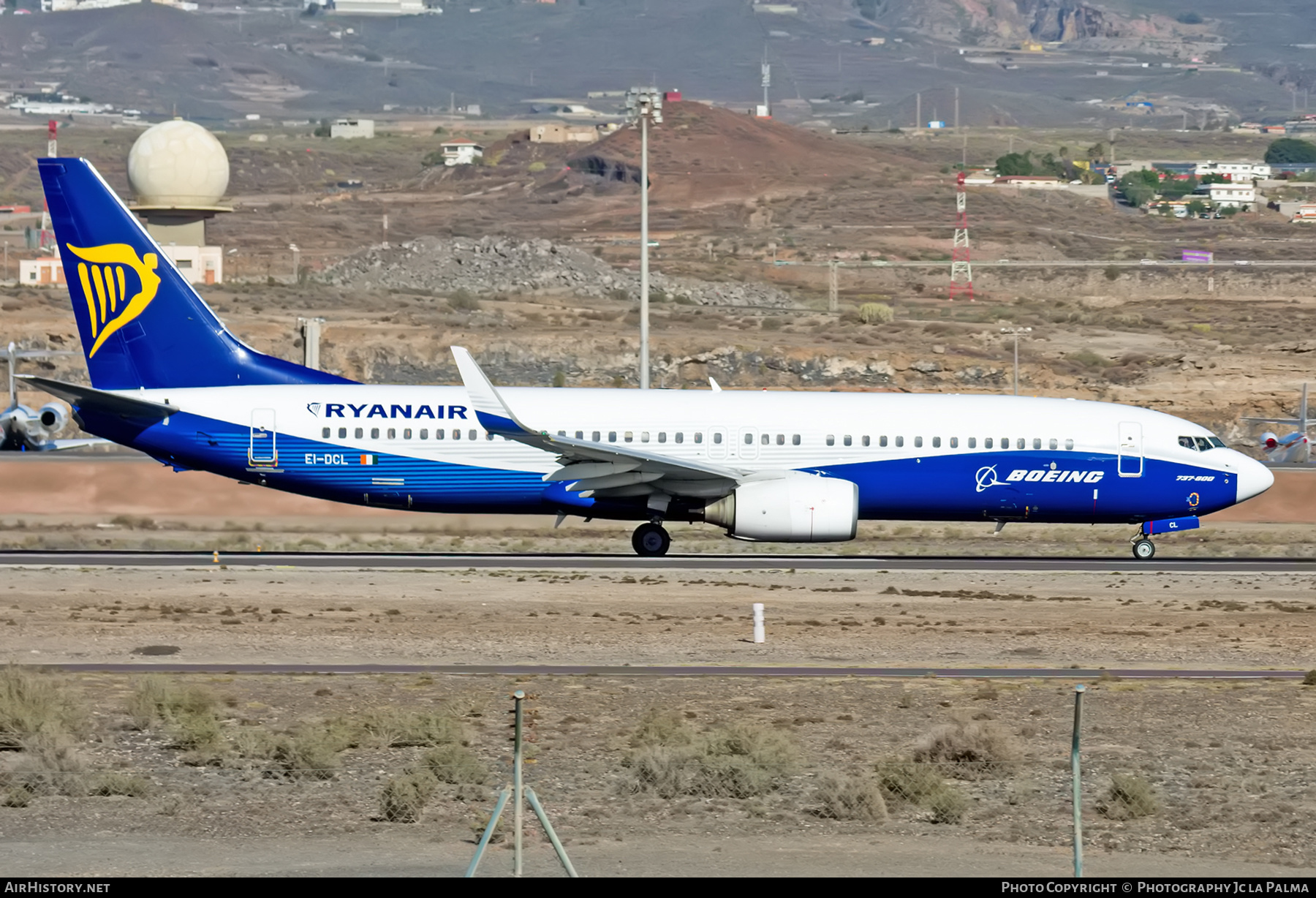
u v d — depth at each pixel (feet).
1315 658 426.92
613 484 590.96
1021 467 612.29
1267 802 284.61
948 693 373.81
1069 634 452.35
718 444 602.44
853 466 606.55
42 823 256.93
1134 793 274.77
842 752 314.14
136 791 276.21
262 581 524.11
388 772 295.28
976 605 497.87
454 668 392.68
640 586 529.45
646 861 237.25
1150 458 617.62
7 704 322.14
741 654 416.67
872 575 568.00
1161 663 417.08
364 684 371.35
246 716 337.52
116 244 602.03
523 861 237.04
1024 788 288.71
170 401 599.98
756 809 272.10
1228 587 549.54
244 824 259.19
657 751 290.15
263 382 612.29
